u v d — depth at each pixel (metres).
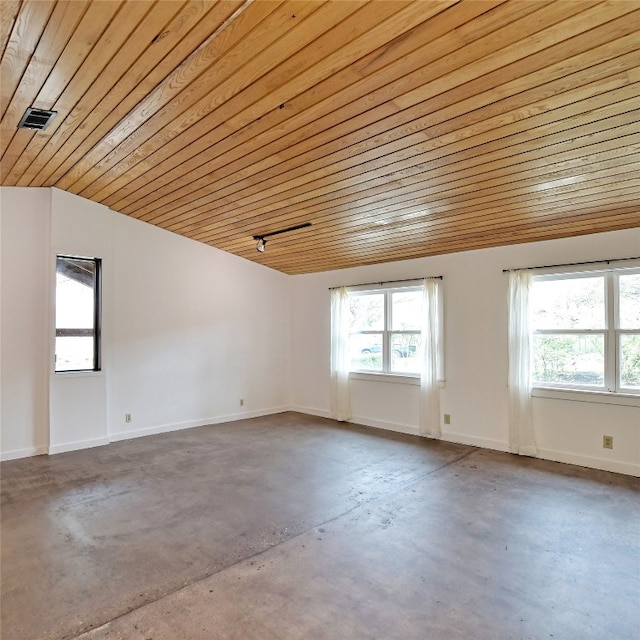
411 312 5.45
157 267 5.37
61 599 2.06
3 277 4.34
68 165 3.74
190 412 5.68
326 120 2.63
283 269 6.59
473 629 1.85
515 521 2.88
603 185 3.04
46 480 3.69
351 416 5.99
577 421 4.07
